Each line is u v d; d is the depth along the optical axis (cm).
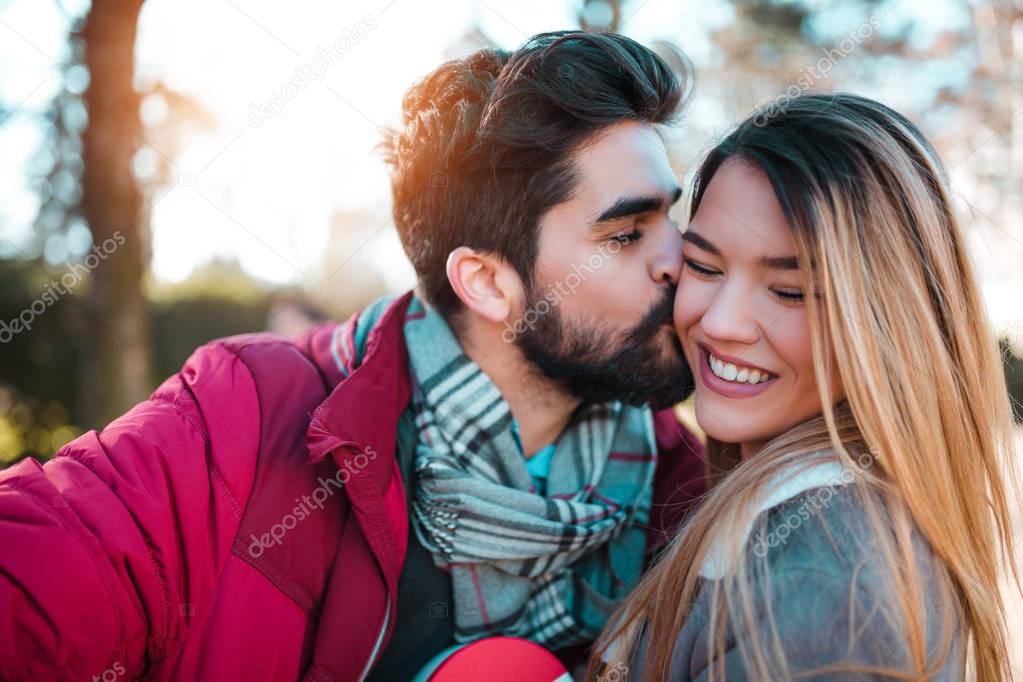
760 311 107
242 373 125
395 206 145
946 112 482
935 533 100
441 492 124
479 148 128
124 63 349
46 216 432
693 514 121
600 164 123
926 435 101
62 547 96
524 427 139
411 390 135
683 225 158
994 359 114
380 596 116
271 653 108
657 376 130
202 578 107
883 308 101
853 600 91
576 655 138
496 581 127
